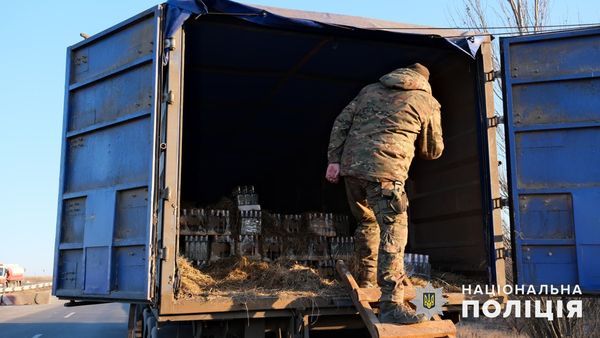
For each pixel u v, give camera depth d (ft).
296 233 19.19
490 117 15.11
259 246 18.12
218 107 24.59
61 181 14.62
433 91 19.62
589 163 13.82
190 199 31.91
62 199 14.57
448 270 18.13
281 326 12.85
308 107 24.67
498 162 14.99
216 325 12.51
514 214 14.03
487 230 14.93
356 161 12.44
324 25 14.49
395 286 11.50
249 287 14.40
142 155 12.54
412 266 16.25
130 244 12.31
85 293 13.33
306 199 30.32
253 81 21.53
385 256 11.71
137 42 13.32
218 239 17.63
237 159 31.55
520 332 24.39
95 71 14.40
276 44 17.72
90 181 13.93
